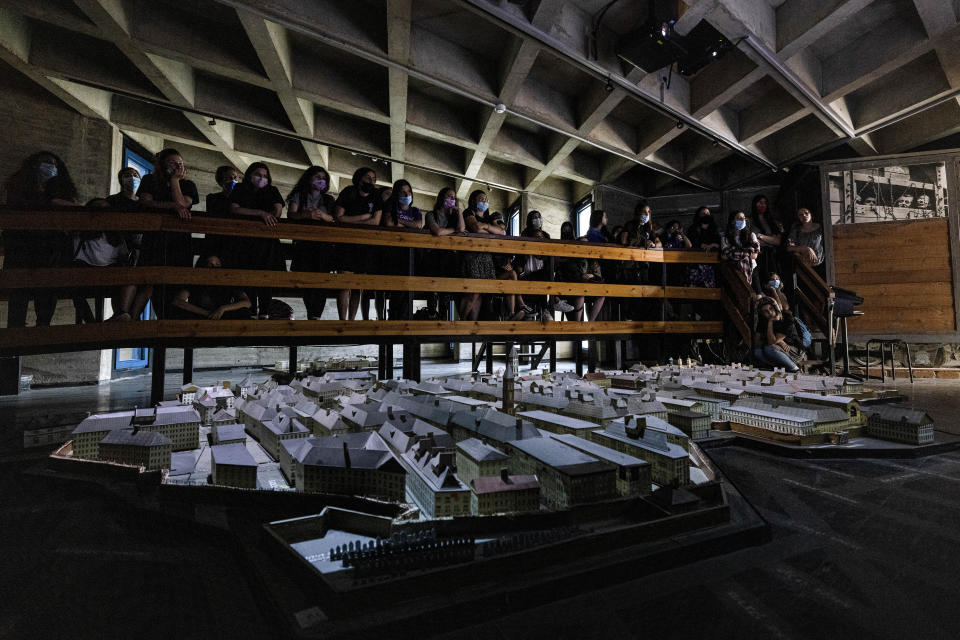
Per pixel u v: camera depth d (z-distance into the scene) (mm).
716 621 1001
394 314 5402
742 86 7207
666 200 11445
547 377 4590
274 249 4191
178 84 6766
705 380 4086
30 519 1593
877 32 6680
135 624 991
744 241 6340
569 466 1544
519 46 6379
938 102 7266
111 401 4711
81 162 6820
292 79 6805
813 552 1357
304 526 1321
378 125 9297
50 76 6137
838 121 7832
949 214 8414
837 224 9203
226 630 979
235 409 3025
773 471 2215
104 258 3670
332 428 2246
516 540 1226
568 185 12641
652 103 7453
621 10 6375
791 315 6367
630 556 1223
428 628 952
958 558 1315
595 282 5848
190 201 3846
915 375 7688
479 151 9258
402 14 5539
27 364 6215
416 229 4598
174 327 3645
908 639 927
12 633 946
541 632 963
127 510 1624
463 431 2279
